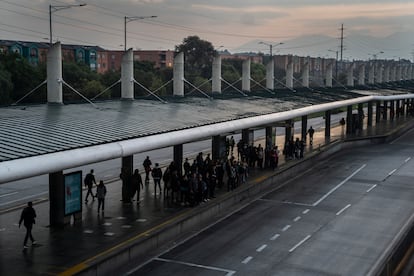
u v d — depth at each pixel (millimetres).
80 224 20609
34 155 15195
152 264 17906
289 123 37969
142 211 22719
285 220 23641
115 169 34688
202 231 21844
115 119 23891
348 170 36562
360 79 78250
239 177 28891
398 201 27641
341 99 46875
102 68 119688
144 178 30188
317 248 19766
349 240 20828
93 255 16922
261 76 90562
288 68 56500
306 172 35844
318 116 82938
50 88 27156
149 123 23688
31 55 96250
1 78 49812
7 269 15617
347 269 17656
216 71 42688
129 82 32906
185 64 110625
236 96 41688
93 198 24375
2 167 13750
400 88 74562
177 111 29094
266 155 33531
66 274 15297
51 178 19891
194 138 23531
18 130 18828
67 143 17391
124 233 19469
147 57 132750
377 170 36562
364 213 25047
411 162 39906
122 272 17109
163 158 39906
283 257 18734
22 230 19688
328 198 28125
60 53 27203
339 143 45906
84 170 34031
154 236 19422
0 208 23484
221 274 17047
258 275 16984
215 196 25922
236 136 53500
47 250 17406
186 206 23703
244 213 24812
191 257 18625
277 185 31438
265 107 35375
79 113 24875
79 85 63281
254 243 20281
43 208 23297
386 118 67625
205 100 37031
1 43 91625
